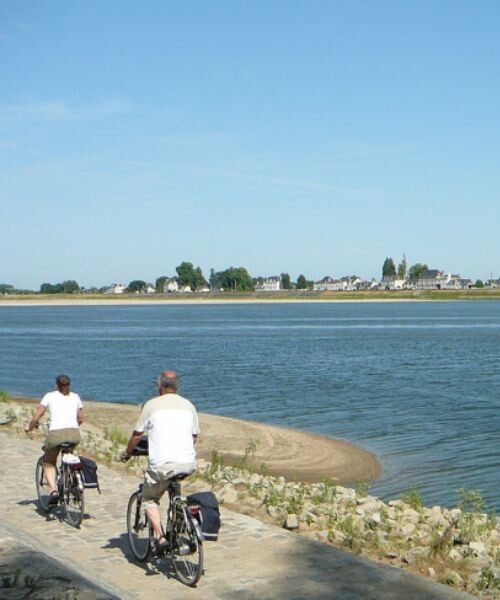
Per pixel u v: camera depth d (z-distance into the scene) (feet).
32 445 54.85
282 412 96.99
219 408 100.63
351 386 125.29
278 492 41.09
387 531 35.40
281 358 182.29
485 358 181.98
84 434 63.57
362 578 25.73
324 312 576.61
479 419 90.79
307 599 23.90
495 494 55.62
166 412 26.02
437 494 55.77
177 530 25.88
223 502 38.47
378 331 306.35
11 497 38.73
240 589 24.84
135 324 385.50
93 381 137.28
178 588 25.20
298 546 29.30
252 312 587.68
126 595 24.16
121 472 46.09
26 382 137.28
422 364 165.99
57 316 522.06
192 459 25.82
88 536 31.53
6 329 339.16
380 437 78.95
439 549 31.83
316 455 69.56
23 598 20.27
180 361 174.81
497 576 28.07
